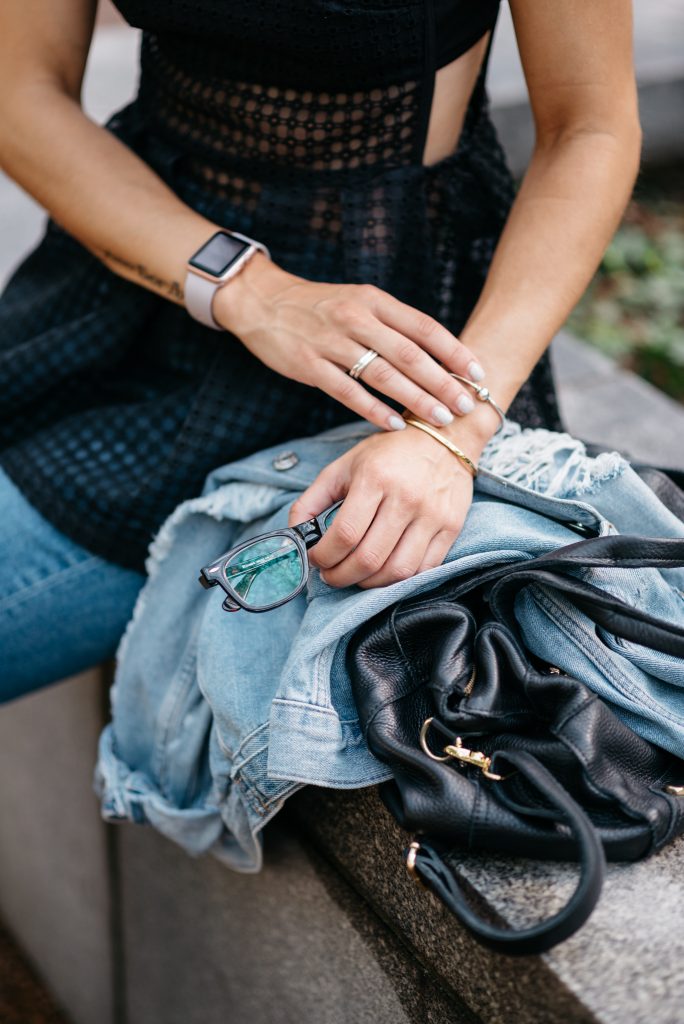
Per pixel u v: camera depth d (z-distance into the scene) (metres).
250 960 1.23
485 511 0.89
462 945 0.79
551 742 0.75
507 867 0.77
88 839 1.63
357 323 0.90
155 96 1.11
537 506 0.90
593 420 1.76
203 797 1.03
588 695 0.76
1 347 1.22
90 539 1.07
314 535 0.85
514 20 0.96
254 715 0.87
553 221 0.96
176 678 1.01
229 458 1.05
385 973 0.94
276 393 1.04
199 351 1.11
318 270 1.05
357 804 0.89
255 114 1.00
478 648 0.79
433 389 0.88
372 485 0.83
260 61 0.97
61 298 1.18
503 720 0.78
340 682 0.84
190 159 1.09
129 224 1.03
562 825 0.73
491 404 0.91
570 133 0.99
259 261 1.00
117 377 1.16
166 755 1.02
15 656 1.11
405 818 0.76
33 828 1.85
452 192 1.06
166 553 1.02
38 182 1.08
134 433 1.09
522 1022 0.74
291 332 0.94
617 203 0.98
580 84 0.96
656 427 1.74
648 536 0.86
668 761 0.82
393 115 0.99
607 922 0.73
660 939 0.71
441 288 1.10
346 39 0.92
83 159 1.05
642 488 0.91
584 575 0.83
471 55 1.01
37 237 2.34
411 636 0.82
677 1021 0.66
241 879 1.18
